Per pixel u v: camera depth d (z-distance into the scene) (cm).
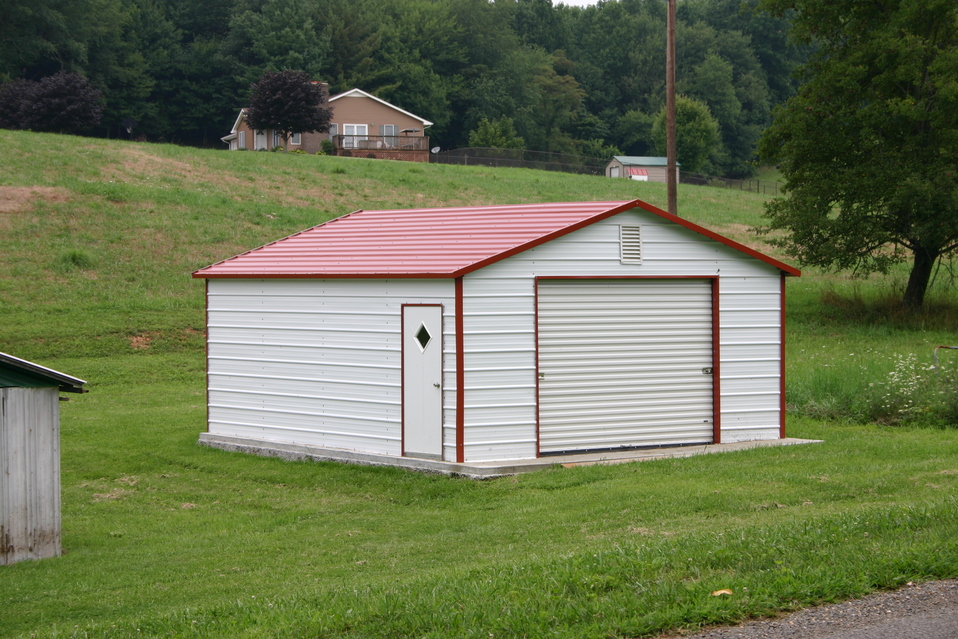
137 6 9444
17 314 2827
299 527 1145
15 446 999
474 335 1355
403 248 1528
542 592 693
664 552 785
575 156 9056
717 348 1537
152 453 1593
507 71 10925
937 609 621
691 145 10069
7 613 819
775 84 13162
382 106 7262
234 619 705
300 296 1537
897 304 3378
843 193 3161
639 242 1478
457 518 1127
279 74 6456
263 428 1591
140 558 1015
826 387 1931
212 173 4812
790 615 628
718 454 1408
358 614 675
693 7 14000
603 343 1457
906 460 1266
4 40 8075
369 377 1452
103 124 8875
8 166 4153
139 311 2964
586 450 1442
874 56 3119
